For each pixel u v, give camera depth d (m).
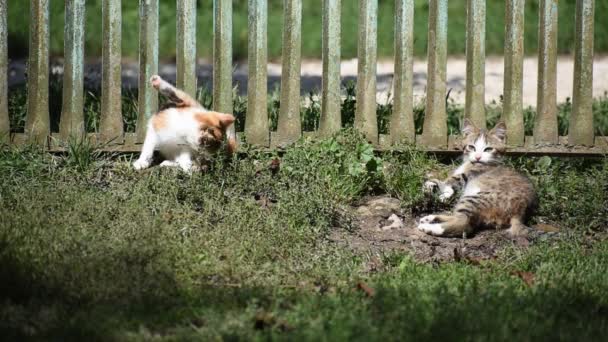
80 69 10.64
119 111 10.70
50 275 7.18
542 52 10.81
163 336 6.45
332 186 10.01
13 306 6.76
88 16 18.23
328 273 7.87
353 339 6.25
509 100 10.88
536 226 9.59
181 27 10.66
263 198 9.72
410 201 10.03
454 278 7.73
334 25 10.68
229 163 10.16
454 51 18.03
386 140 10.89
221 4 10.66
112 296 7.01
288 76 10.75
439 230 9.32
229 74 10.75
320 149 10.44
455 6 19.08
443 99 10.86
